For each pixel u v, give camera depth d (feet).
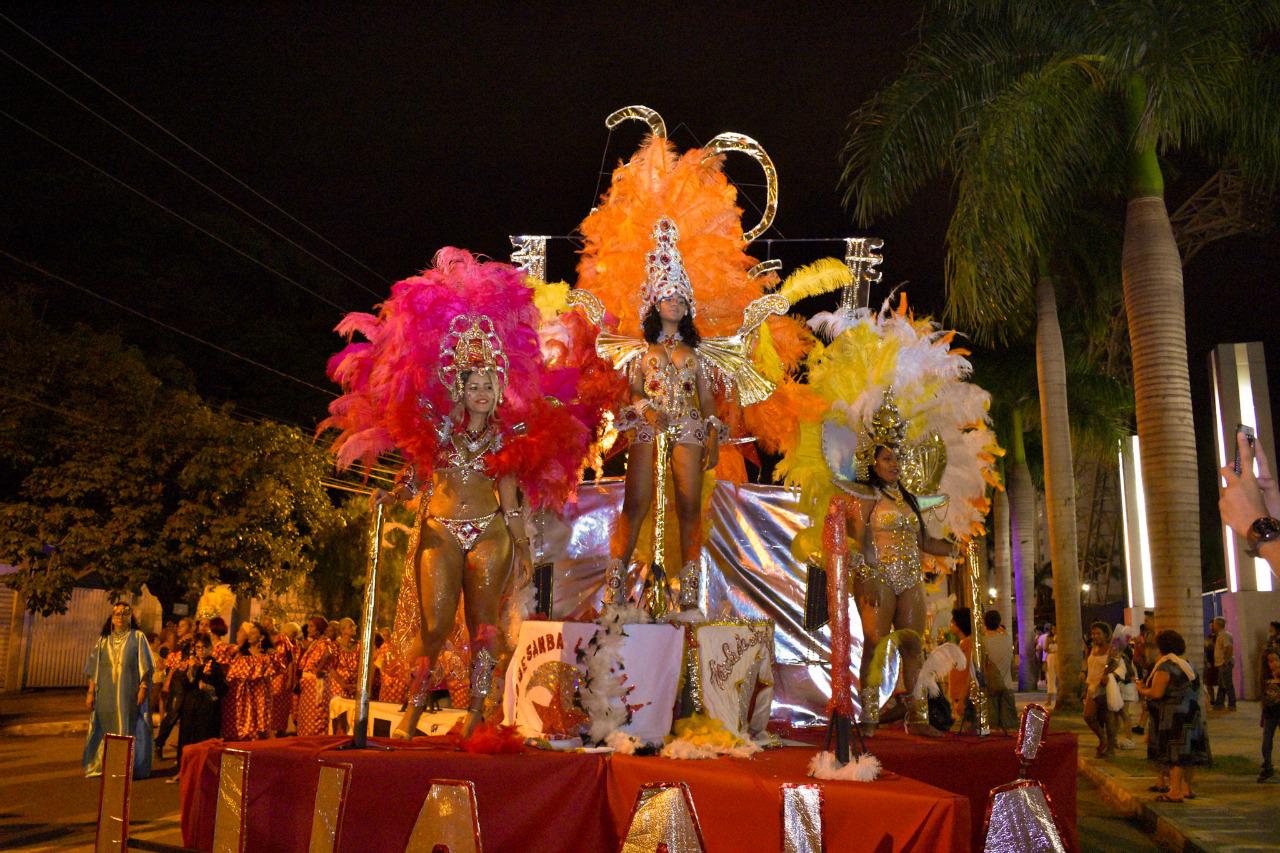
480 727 16.58
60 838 29.27
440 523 17.51
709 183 21.81
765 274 22.80
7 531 62.34
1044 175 46.52
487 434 17.87
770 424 21.49
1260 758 43.80
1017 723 26.94
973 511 20.52
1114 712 47.14
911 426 20.45
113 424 64.59
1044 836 14.02
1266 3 42.22
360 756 15.17
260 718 45.16
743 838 13.87
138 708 41.11
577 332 21.20
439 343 17.72
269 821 15.35
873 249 24.84
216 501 64.18
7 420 62.64
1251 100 45.21
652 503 18.57
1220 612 89.61
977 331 48.85
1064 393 71.26
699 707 16.85
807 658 25.25
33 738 57.47
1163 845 30.17
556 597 25.23
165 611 67.46
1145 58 41.78
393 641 18.35
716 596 25.25
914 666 19.60
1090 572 150.71
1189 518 42.45
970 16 52.08
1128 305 44.75
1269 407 80.07
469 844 14.03
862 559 19.52
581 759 15.57
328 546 86.99
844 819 13.12
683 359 18.67
